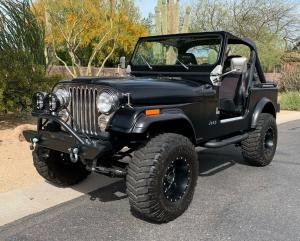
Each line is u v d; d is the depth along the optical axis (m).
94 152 3.91
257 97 6.22
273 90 6.75
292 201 4.93
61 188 5.20
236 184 5.56
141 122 3.92
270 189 5.37
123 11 17.77
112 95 4.00
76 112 4.38
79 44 17.80
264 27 25.05
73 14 16.69
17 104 8.39
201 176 5.90
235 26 24.66
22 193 4.96
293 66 20.97
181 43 5.58
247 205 4.77
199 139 4.89
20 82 8.15
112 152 4.15
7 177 5.46
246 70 6.01
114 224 4.22
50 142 4.35
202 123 4.89
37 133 4.55
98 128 4.19
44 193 5.01
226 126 5.44
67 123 4.34
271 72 22.78
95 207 4.66
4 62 8.48
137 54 6.04
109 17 17.53
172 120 4.25
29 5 9.38
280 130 10.58
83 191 5.14
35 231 4.05
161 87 4.41
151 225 4.19
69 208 4.62
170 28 12.81
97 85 4.14
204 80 5.19
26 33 9.12
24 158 6.31
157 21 13.38
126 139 4.24
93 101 4.20
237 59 5.59
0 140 7.30
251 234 4.01
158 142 4.04
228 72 5.27
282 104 15.96
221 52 5.22
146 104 4.17
